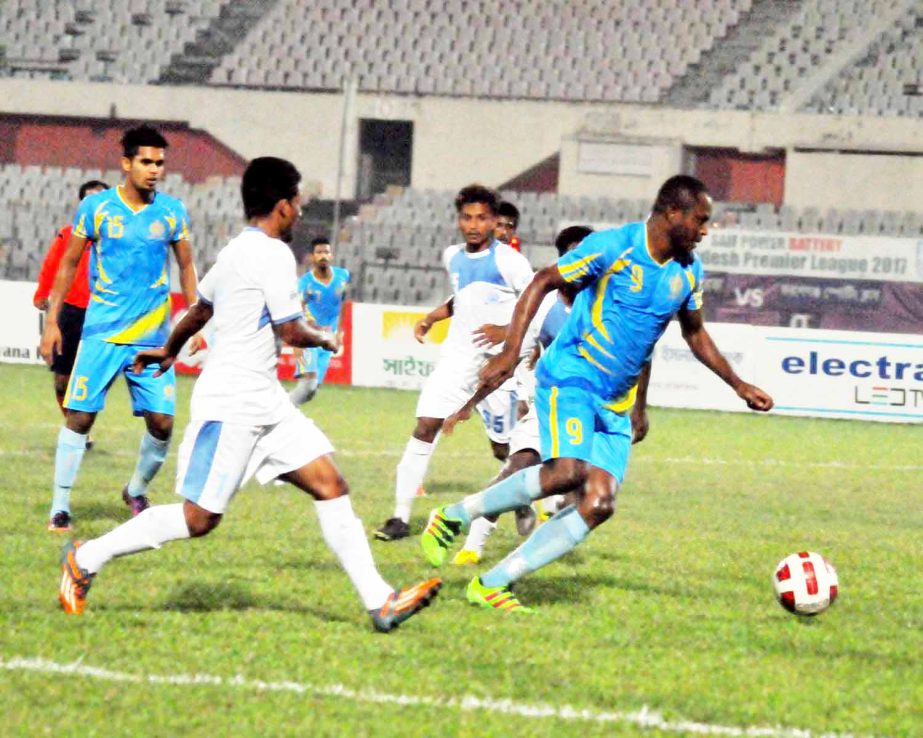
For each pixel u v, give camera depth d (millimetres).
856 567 20078
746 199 75000
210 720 10805
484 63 81625
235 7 85438
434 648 13430
